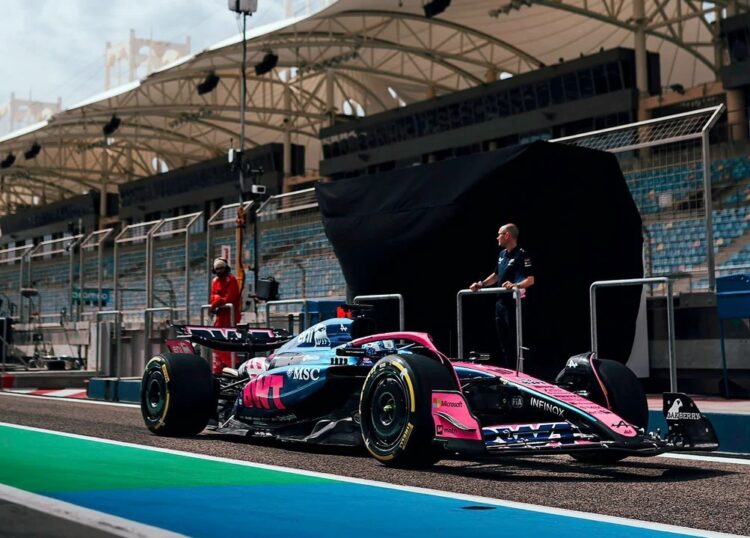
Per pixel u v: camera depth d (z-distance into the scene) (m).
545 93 40.34
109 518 3.99
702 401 10.01
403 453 5.70
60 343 22.84
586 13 37.09
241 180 18.11
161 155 67.06
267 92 53.31
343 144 50.31
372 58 46.22
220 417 8.17
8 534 3.64
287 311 15.31
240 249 16.39
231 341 8.47
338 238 11.04
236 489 4.93
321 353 7.19
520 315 8.10
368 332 7.31
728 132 25.73
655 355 11.77
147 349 13.74
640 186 12.91
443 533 3.78
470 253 9.90
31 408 11.44
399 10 37.97
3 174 68.12
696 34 44.59
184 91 48.72
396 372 5.81
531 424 5.72
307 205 15.56
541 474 5.68
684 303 11.53
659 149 12.52
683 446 5.70
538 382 6.04
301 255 17.00
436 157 46.62
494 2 37.19
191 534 3.71
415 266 10.29
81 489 4.91
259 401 7.45
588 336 10.41
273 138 60.34
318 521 4.02
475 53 45.84
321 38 40.50
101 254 19.80
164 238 21.08
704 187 11.37
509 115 42.03
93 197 70.00
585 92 39.06
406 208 10.34
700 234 12.30
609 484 5.23
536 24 41.66
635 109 37.69
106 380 13.75
